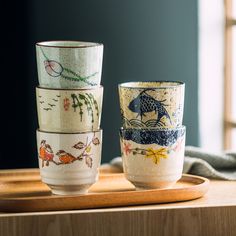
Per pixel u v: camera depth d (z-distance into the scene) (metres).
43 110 1.31
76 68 1.29
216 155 1.63
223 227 1.29
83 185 1.32
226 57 2.89
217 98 2.91
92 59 1.29
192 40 2.91
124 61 3.00
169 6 2.95
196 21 2.89
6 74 3.05
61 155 1.31
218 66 2.91
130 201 1.30
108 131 3.01
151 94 1.31
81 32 3.01
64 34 3.01
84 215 1.25
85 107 1.30
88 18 3.00
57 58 1.28
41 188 1.45
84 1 2.99
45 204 1.26
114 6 2.99
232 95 2.90
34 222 1.23
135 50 3.00
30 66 3.05
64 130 1.30
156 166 1.33
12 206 1.25
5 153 3.09
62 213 1.24
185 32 2.93
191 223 1.28
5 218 1.22
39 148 1.33
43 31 3.02
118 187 1.44
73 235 1.25
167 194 1.31
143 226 1.26
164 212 1.27
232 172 1.62
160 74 2.99
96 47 1.30
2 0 3.01
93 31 3.00
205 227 1.29
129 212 1.26
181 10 2.93
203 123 2.91
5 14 3.02
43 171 1.33
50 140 1.31
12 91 3.06
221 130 2.92
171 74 2.97
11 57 3.04
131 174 1.35
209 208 1.28
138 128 1.33
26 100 3.07
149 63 2.99
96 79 1.31
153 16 2.98
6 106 3.07
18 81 3.06
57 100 1.29
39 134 1.32
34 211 1.26
